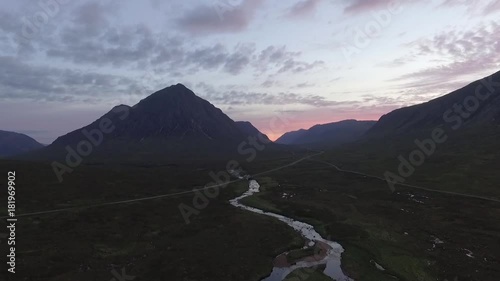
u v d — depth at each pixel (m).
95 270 48.06
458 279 44.72
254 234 66.00
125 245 58.69
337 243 61.56
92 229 65.50
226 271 48.81
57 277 45.09
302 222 77.06
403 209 82.12
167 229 69.12
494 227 65.69
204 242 61.19
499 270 47.03
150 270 48.72
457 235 62.00
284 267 50.94
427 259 51.41
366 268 49.31
